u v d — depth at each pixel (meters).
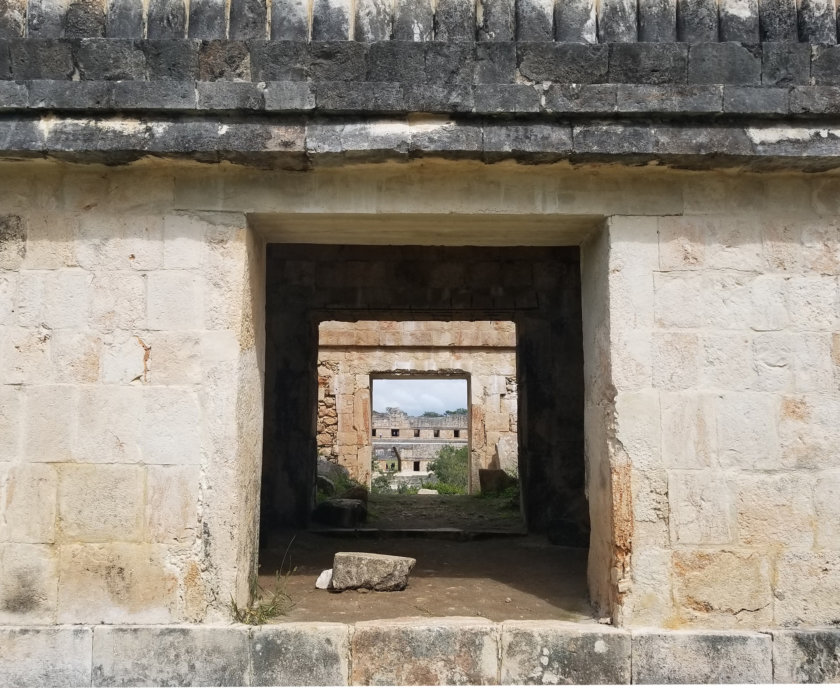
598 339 4.47
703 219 4.29
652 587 4.12
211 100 3.92
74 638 4.00
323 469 12.22
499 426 13.80
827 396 4.22
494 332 13.92
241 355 4.24
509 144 3.93
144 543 4.09
